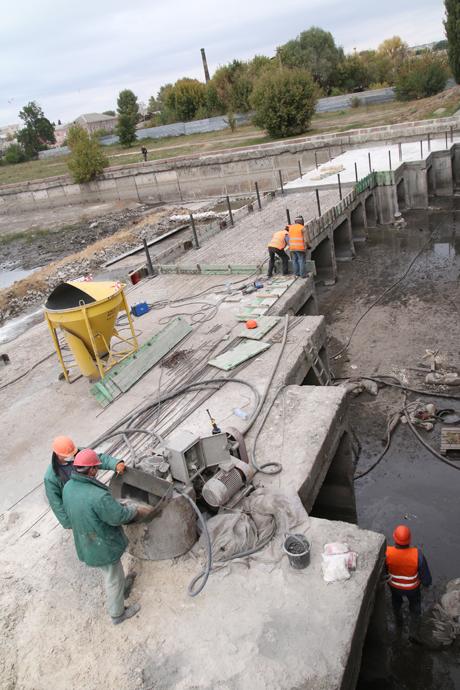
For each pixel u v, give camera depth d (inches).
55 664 190.1
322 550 214.4
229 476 236.2
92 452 191.5
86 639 197.2
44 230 1508.4
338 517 350.0
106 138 2684.5
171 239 1027.9
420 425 403.2
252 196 1347.2
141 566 222.1
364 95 1940.2
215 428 246.1
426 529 320.5
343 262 792.9
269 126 1573.6
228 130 2084.2
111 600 196.4
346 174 944.9
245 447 260.5
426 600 272.7
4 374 445.4
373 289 670.5
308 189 893.8
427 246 786.8
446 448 372.2
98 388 370.6
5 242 1449.3
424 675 240.2
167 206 1491.1
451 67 1400.1
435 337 520.4
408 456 381.1
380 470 374.9
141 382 382.9
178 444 229.0
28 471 311.9
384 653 240.7
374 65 2679.6
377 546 212.7
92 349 388.8
